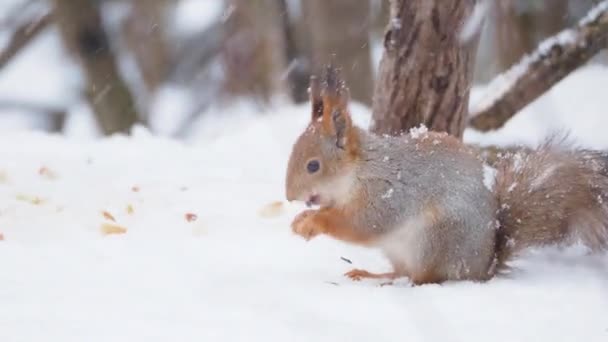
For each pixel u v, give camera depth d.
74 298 8.43
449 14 11.52
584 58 13.45
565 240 10.07
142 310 8.09
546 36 18.25
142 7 25.02
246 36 22.27
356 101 19.22
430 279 9.68
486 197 9.81
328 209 9.94
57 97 25.72
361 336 7.45
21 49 24.20
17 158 14.02
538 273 9.73
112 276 9.21
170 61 25.72
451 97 11.78
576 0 18.73
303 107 16.94
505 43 17.27
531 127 14.34
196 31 25.95
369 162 9.79
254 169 13.73
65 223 11.19
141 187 12.69
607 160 10.23
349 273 9.81
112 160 14.11
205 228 11.10
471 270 9.65
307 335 7.45
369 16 19.53
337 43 19.30
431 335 7.48
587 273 9.66
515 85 13.77
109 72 22.41
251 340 7.34
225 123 22.72
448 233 9.59
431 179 9.67
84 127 25.30
